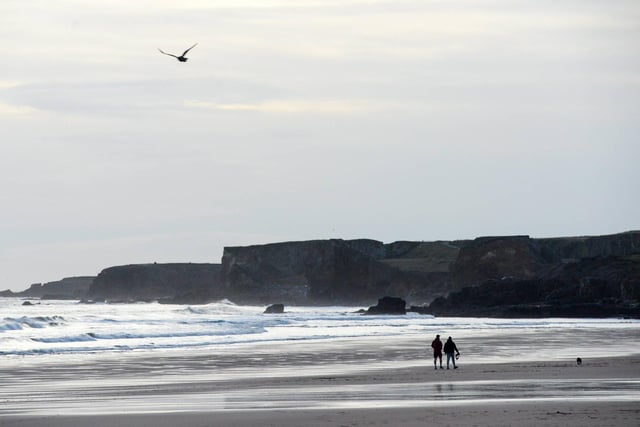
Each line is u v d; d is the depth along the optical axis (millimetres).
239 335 193000
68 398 73875
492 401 64938
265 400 69375
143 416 58875
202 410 62312
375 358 126000
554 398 67000
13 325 195875
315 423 53875
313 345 157625
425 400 66812
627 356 123750
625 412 57281
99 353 136125
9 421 57250
